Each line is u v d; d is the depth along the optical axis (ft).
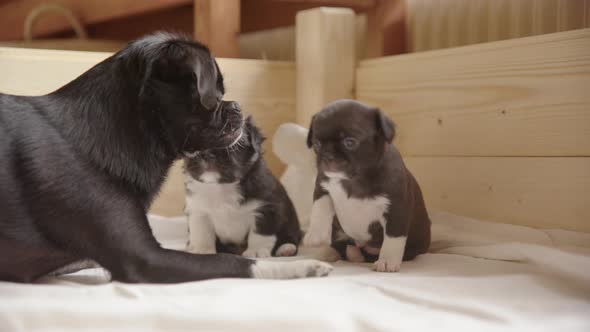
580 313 2.93
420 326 2.79
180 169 4.42
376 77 4.51
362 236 3.61
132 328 2.78
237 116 3.41
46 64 4.18
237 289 3.02
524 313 2.91
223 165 3.78
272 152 4.64
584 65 3.62
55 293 3.02
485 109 3.98
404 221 3.45
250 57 7.14
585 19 4.00
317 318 2.79
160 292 3.02
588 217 3.62
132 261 3.16
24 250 3.15
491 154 3.97
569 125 3.67
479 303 2.94
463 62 4.06
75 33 8.12
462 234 3.85
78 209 3.14
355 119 3.38
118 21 7.83
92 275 3.38
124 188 3.21
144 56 3.25
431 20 4.82
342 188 3.49
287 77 4.66
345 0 4.99
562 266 3.21
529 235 3.72
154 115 3.27
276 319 2.79
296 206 4.33
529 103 3.81
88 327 2.78
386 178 3.44
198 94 3.28
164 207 4.42
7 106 3.18
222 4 4.71
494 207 3.96
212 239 3.96
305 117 4.62
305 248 4.02
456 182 4.12
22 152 3.13
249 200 3.86
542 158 3.77
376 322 2.79
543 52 3.75
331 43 4.54
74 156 3.16
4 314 2.79
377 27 5.08
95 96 3.24
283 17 5.95
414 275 3.31
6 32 8.46
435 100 4.20
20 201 3.12
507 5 4.39
